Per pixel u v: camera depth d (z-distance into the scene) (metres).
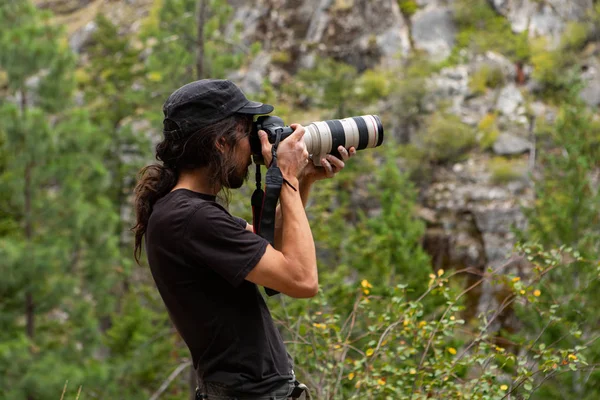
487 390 4.28
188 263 2.58
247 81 47.00
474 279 33.44
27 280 19.06
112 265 21.70
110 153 33.56
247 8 51.00
